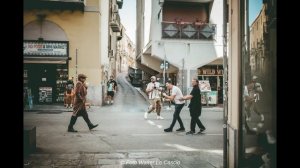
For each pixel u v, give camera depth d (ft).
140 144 32.27
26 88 77.77
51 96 80.94
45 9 80.18
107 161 24.91
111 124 47.37
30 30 80.12
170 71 99.14
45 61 79.41
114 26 109.81
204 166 23.59
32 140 27.73
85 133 38.86
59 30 81.10
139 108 74.33
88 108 73.46
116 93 110.32
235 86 21.06
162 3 86.22
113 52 121.29
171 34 87.86
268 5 14.40
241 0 20.15
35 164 23.79
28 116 56.54
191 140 34.81
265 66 14.75
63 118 54.13
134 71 146.51
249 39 18.29
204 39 88.94
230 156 21.65
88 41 81.76
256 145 16.66
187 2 90.84
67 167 23.06
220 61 92.12
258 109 16.21
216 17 89.56
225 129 21.81
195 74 88.63
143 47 104.88
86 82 81.10
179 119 41.42
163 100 81.41
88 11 81.71
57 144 31.89
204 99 83.51
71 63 81.51
